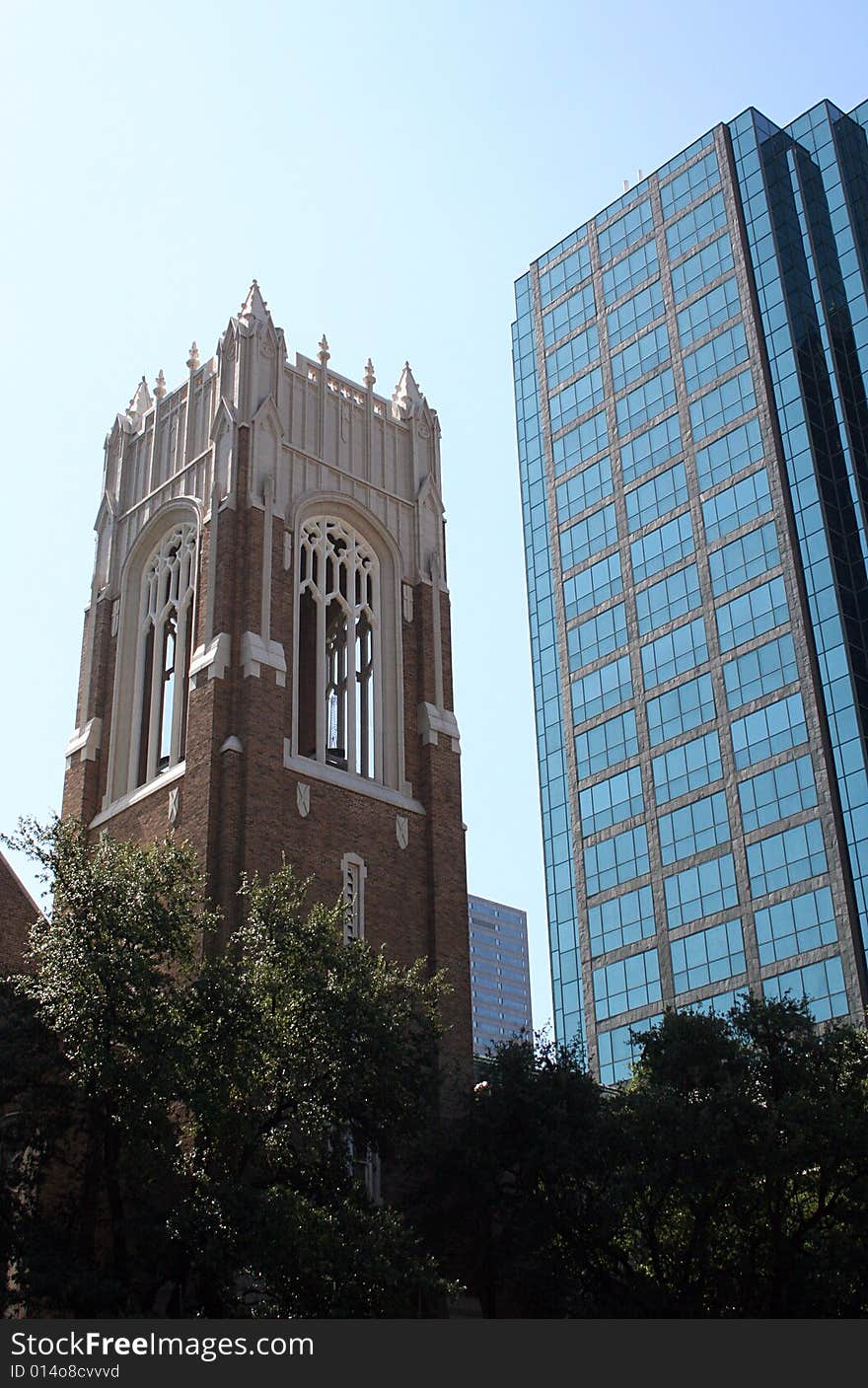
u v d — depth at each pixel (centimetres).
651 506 12588
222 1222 3869
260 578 6359
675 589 12112
